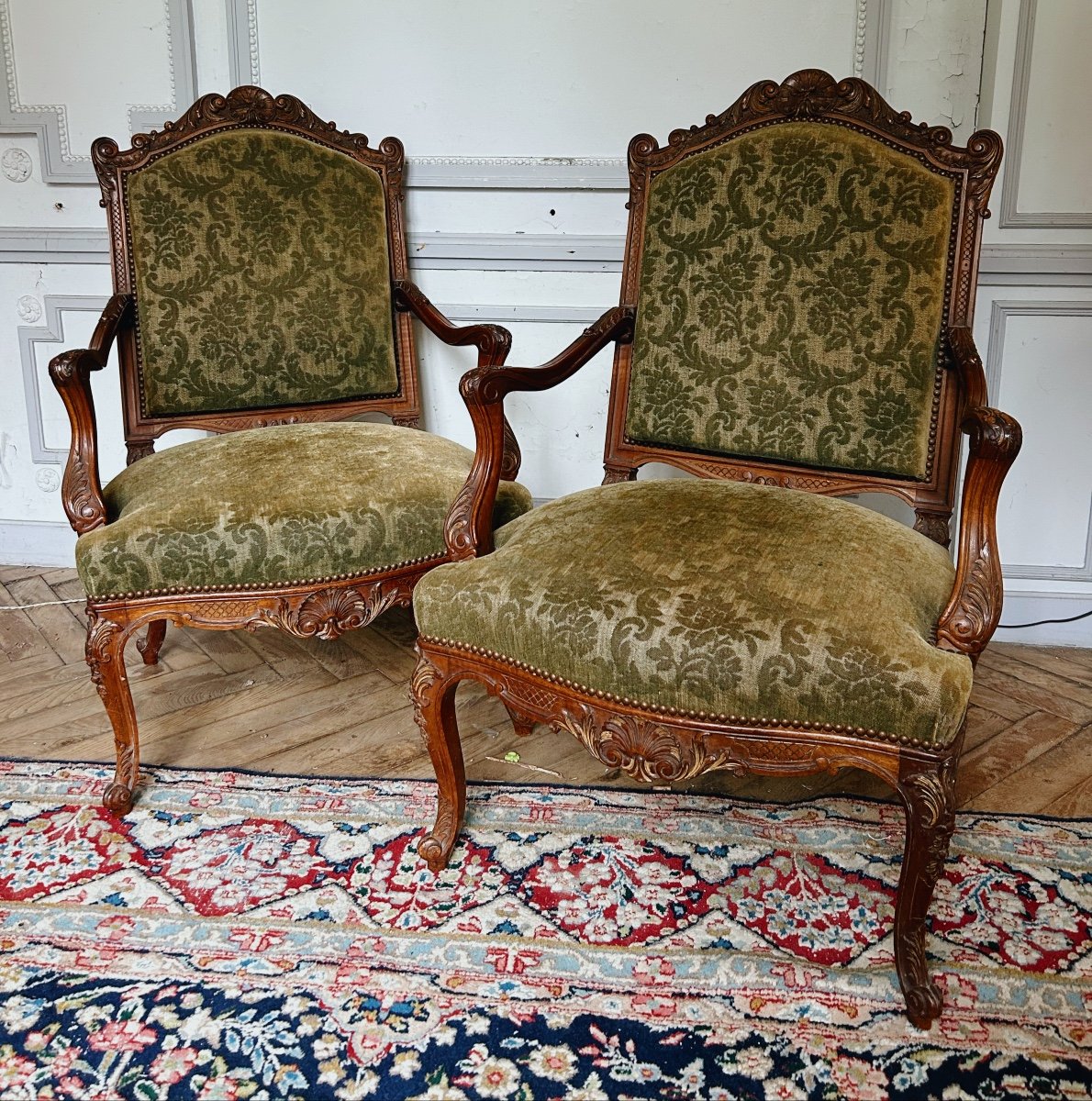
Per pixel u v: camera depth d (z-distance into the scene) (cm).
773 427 124
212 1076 84
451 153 174
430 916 104
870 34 159
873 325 119
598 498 109
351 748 138
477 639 99
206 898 106
